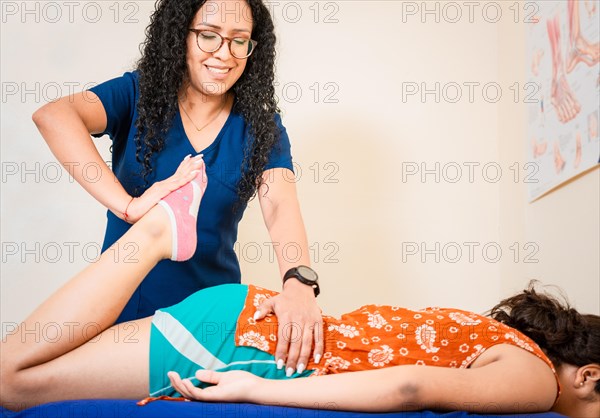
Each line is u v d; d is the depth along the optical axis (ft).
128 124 7.42
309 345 5.68
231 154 7.55
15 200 11.21
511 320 6.06
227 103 7.74
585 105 8.95
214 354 5.63
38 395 5.53
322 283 11.54
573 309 6.01
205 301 5.80
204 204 7.41
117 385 5.60
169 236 6.12
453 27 12.05
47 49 11.31
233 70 7.29
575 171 9.25
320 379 5.22
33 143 11.27
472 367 5.59
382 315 5.91
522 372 5.30
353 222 11.66
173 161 7.41
